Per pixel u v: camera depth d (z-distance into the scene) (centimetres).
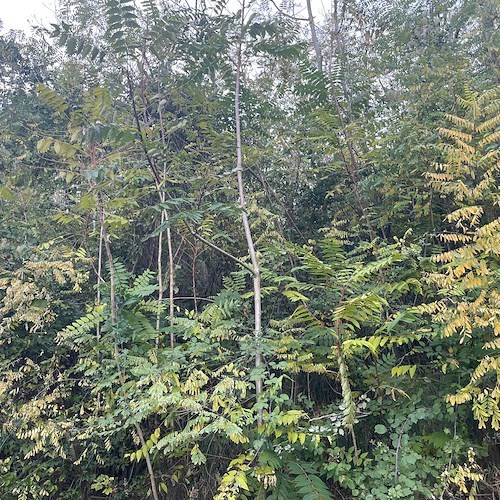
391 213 527
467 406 411
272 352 405
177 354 402
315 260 385
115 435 461
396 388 406
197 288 606
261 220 537
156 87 571
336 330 389
